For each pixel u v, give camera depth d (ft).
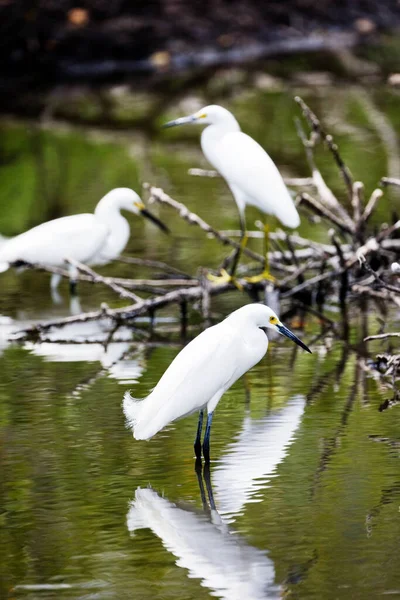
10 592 21.02
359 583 20.99
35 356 38.86
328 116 91.45
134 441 29.35
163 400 26.21
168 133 91.15
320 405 32.27
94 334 42.27
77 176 75.46
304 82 110.22
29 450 28.73
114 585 21.22
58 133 92.79
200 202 66.08
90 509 24.84
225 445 28.89
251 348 27.66
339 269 44.91
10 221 62.69
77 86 116.98
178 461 27.73
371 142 80.12
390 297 40.75
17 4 122.72
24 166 79.71
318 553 22.31
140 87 113.39
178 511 24.58
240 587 20.98
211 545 22.82
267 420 30.91
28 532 23.67
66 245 48.24
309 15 136.56
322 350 39.01
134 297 43.57
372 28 137.18
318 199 62.69
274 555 22.27
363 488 25.61
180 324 43.73
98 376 35.91
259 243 56.13
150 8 129.08
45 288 50.44
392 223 48.52
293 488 25.76
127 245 57.06
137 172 76.02
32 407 32.48
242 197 45.65
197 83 112.27
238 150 45.01
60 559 22.38
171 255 54.49
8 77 122.52
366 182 67.05
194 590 20.94
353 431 29.78
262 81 111.96
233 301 47.19
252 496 25.36
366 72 114.83
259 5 134.92
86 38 123.75
